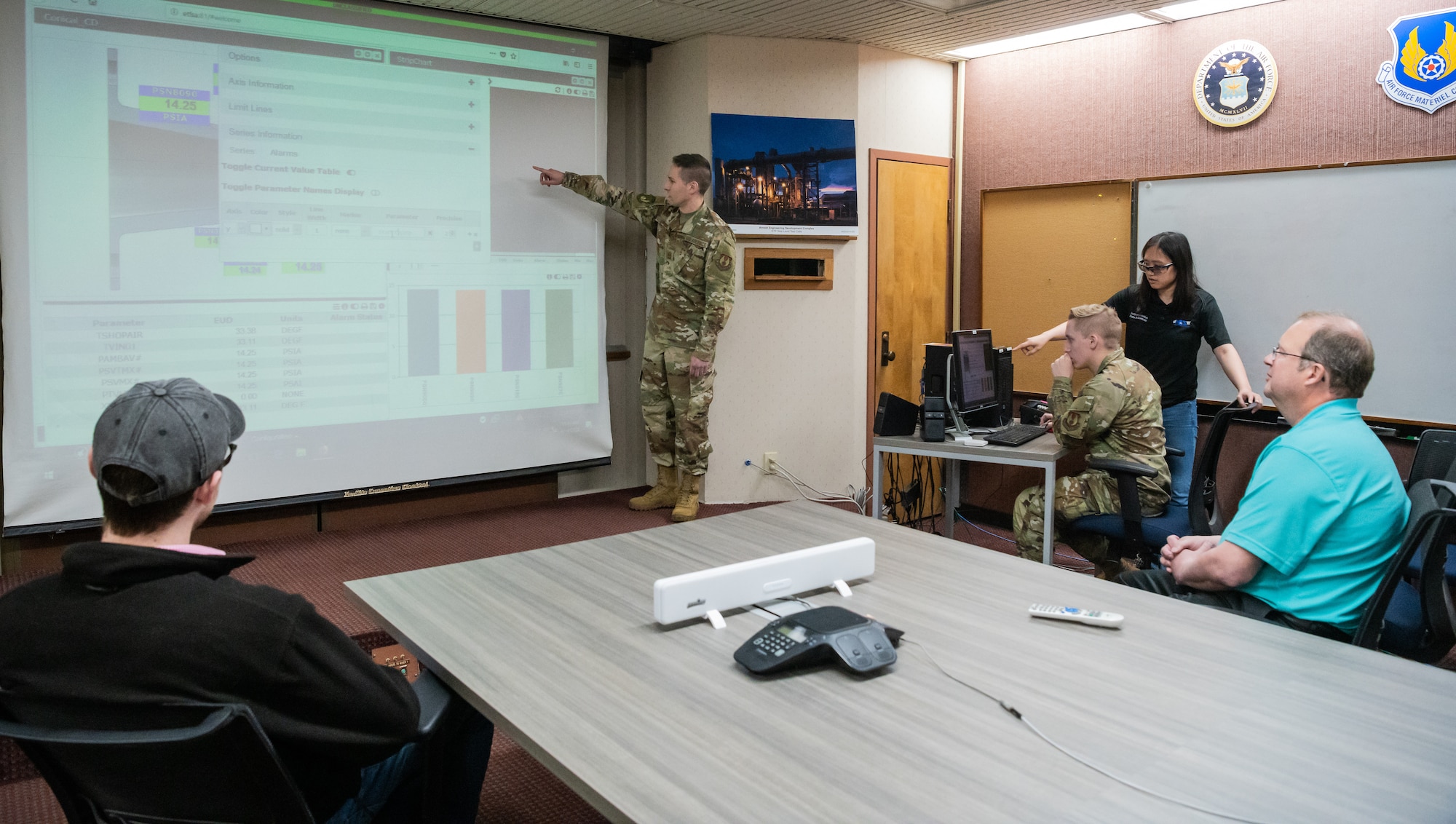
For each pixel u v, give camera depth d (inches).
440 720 54.1
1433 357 137.9
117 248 137.0
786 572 66.6
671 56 185.0
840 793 41.2
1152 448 126.0
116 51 135.0
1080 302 178.2
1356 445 72.3
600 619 63.2
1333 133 144.4
